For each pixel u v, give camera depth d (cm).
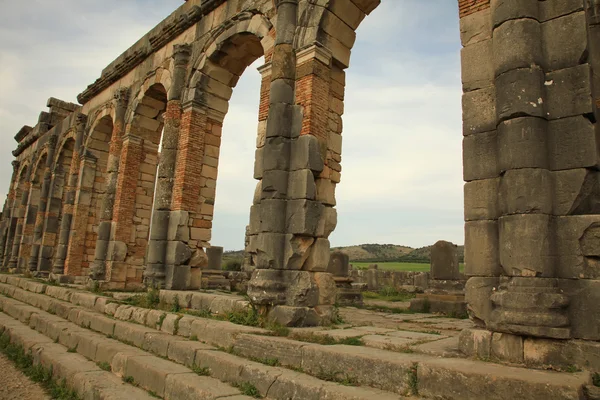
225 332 895
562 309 590
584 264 597
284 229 1023
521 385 507
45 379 992
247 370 729
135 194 1948
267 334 864
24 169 3759
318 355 702
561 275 609
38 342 1236
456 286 1761
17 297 2064
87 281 1961
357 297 1981
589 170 619
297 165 1036
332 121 1141
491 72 719
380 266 5312
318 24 1104
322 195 1066
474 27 753
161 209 1538
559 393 485
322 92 1090
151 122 2023
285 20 1138
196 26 1677
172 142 1598
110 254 1850
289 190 1039
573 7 658
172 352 918
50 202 2792
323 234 1048
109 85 2331
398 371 602
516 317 597
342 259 2227
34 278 2528
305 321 958
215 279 2238
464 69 750
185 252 1491
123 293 1628
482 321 669
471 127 725
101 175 2444
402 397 575
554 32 668
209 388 709
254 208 1093
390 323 1182
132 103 2016
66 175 2872
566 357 574
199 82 1600
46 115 3372
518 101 646
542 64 663
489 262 675
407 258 7912
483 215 691
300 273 992
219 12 1568
